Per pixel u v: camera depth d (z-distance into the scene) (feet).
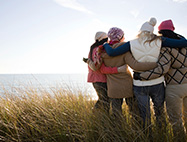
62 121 8.14
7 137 7.84
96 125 7.96
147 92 7.49
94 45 9.40
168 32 7.61
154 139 7.00
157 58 7.33
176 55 7.31
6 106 9.53
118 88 8.20
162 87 7.61
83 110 8.88
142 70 7.34
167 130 7.20
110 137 7.16
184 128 7.55
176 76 7.43
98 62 8.25
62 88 11.00
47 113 8.86
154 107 7.72
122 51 7.59
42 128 8.04
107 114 8.58
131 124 7.68
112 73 8.20
